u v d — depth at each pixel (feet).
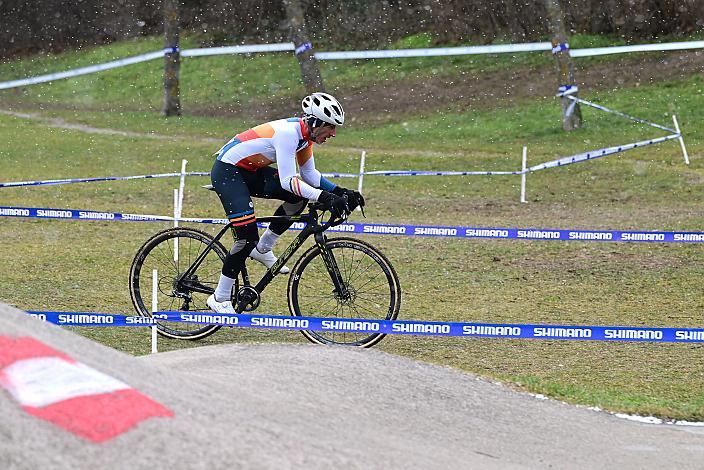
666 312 84.02
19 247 108.68
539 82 271.69
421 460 38.68
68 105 298.56
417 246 112.78
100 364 37.42
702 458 47.39
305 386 48.96
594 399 58.18
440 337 75.77
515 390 57.77
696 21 285.64
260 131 65.00
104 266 98.48
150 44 359.25
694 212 137.28
